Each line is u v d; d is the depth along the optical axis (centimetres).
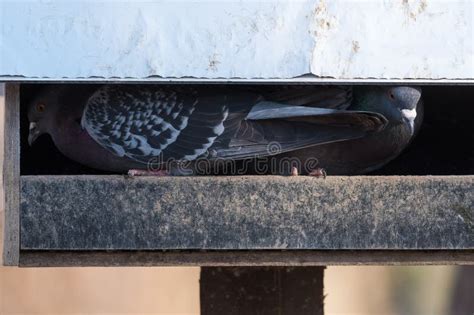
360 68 512
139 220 523
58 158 632
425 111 621
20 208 521
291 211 527
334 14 520
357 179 528
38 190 521
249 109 559
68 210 522
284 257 531
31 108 607
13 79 502
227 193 525
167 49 510
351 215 527
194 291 852
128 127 575
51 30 512
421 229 529
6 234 520
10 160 520
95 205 523
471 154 601
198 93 570
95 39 511
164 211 524
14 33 510
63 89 610
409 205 529
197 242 524
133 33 512
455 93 605
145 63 507
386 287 946
